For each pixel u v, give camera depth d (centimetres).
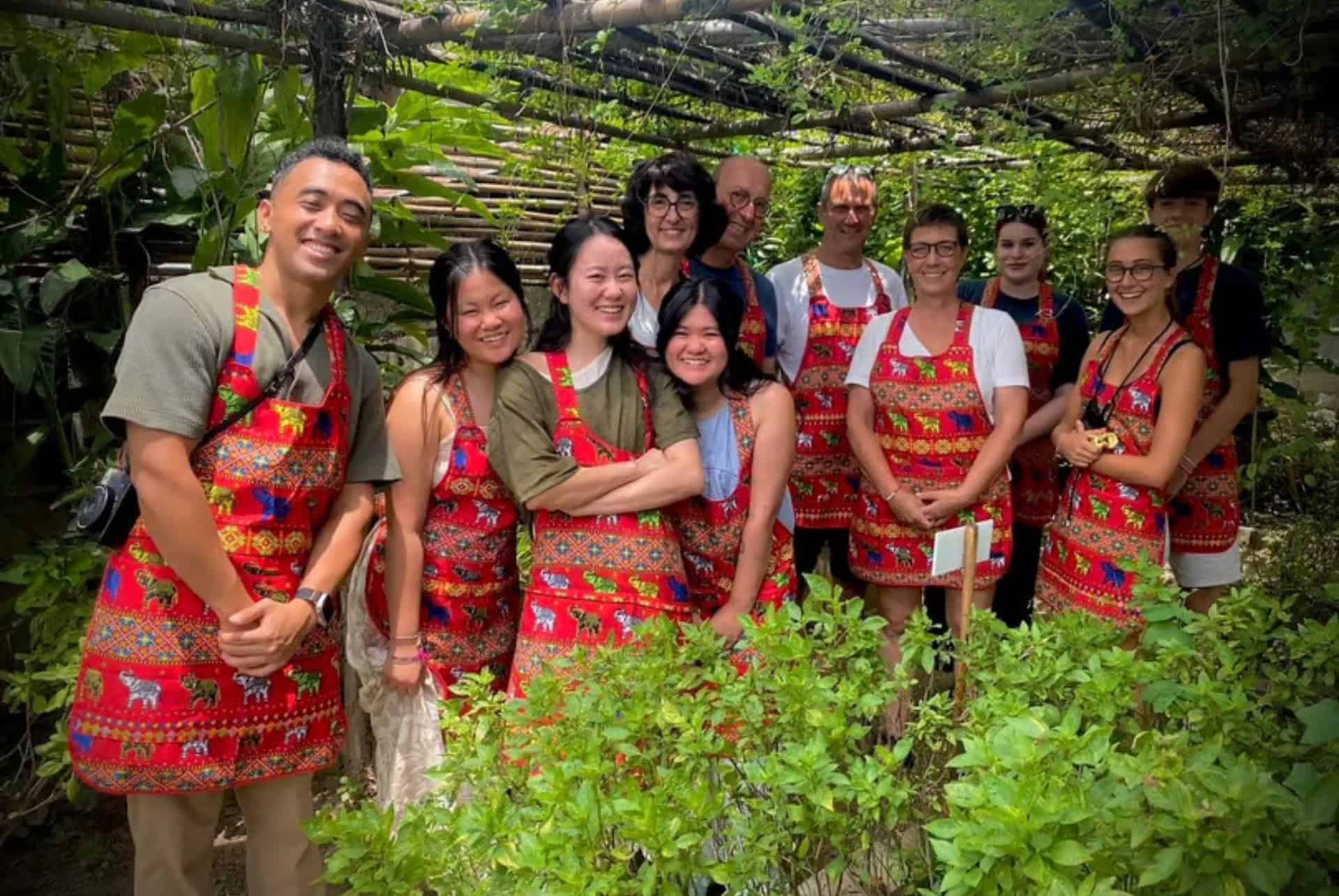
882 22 345
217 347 205
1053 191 361
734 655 249
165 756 209
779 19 338
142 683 208
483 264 259
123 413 198
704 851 189
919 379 319
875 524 331
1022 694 184
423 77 386
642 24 323
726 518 272
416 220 461
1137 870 138
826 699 183
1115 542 297
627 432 258
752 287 347
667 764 192
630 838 158
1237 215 487
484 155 497
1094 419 309
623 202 308
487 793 183
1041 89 353
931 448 319
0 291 322
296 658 223
